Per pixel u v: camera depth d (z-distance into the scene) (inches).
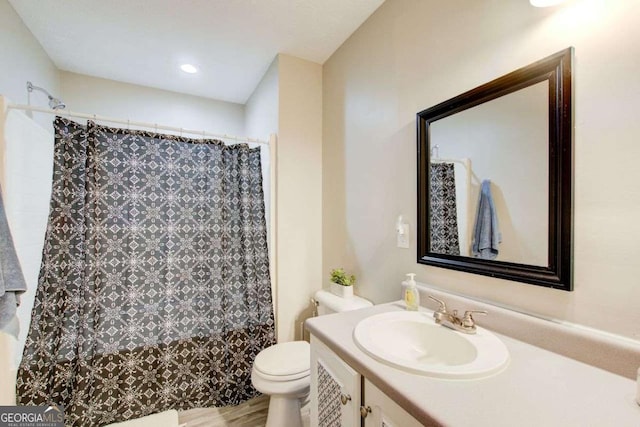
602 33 31.3
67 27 70.8
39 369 59.7
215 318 75.6
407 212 57.3
